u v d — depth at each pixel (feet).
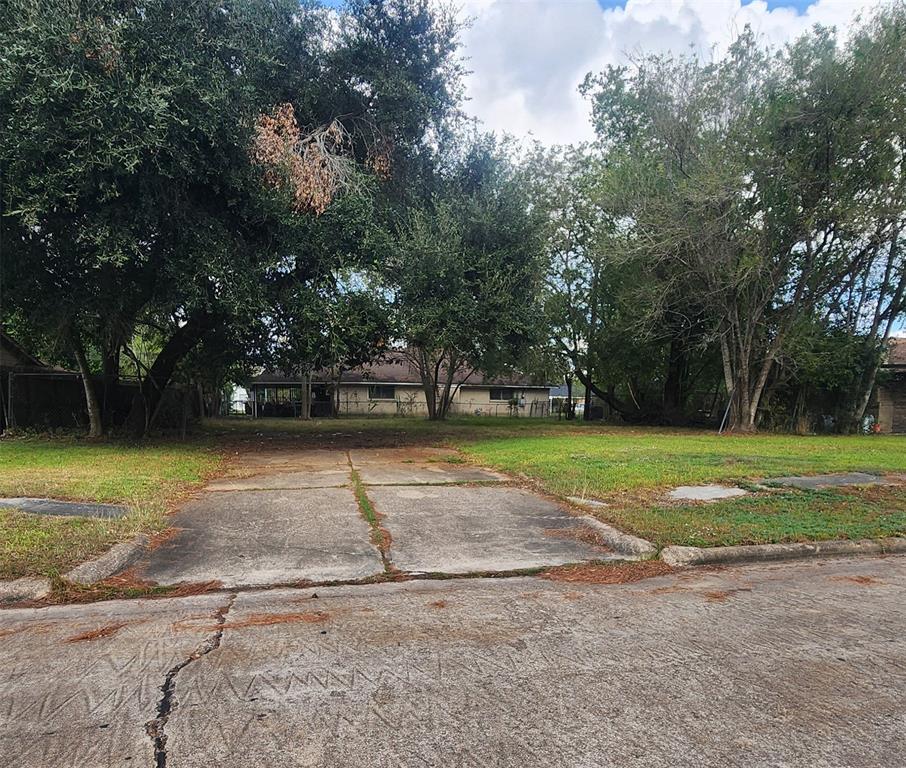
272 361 48.75
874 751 8.07
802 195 59.31
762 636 11.96
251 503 23.38
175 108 32.60
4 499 22.48
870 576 16.01
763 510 21.72
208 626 12.30
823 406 72.59
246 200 39.14
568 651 11.19
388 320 46.52
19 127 29.89
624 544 17.85
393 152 50.65
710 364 82.69
